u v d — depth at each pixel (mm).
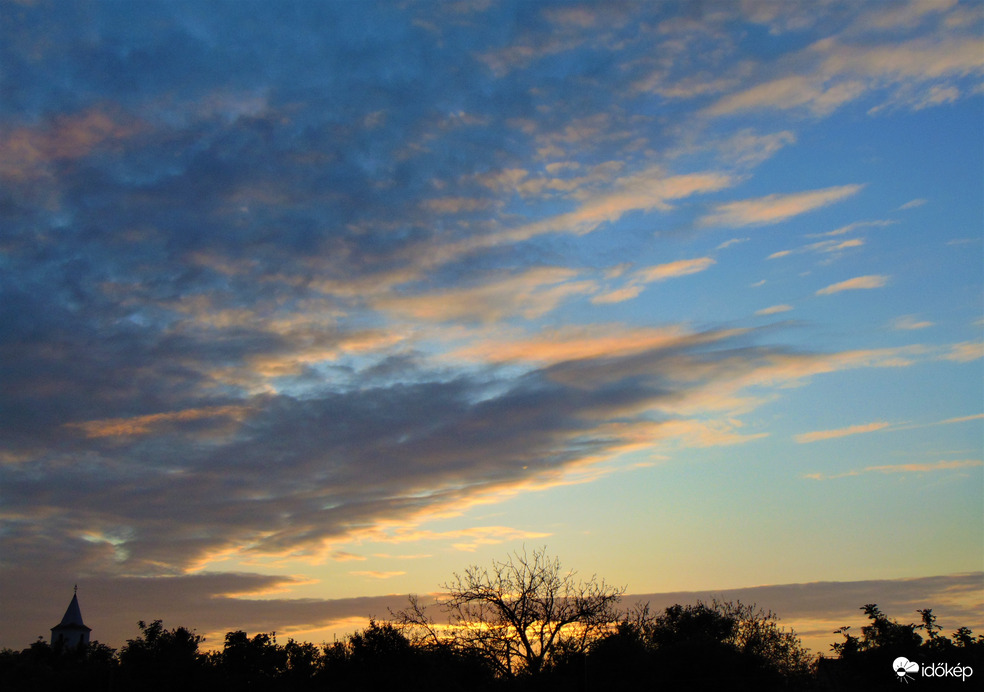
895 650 38375
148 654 44594
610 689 33625
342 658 39688
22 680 43094
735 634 43844
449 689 34188
